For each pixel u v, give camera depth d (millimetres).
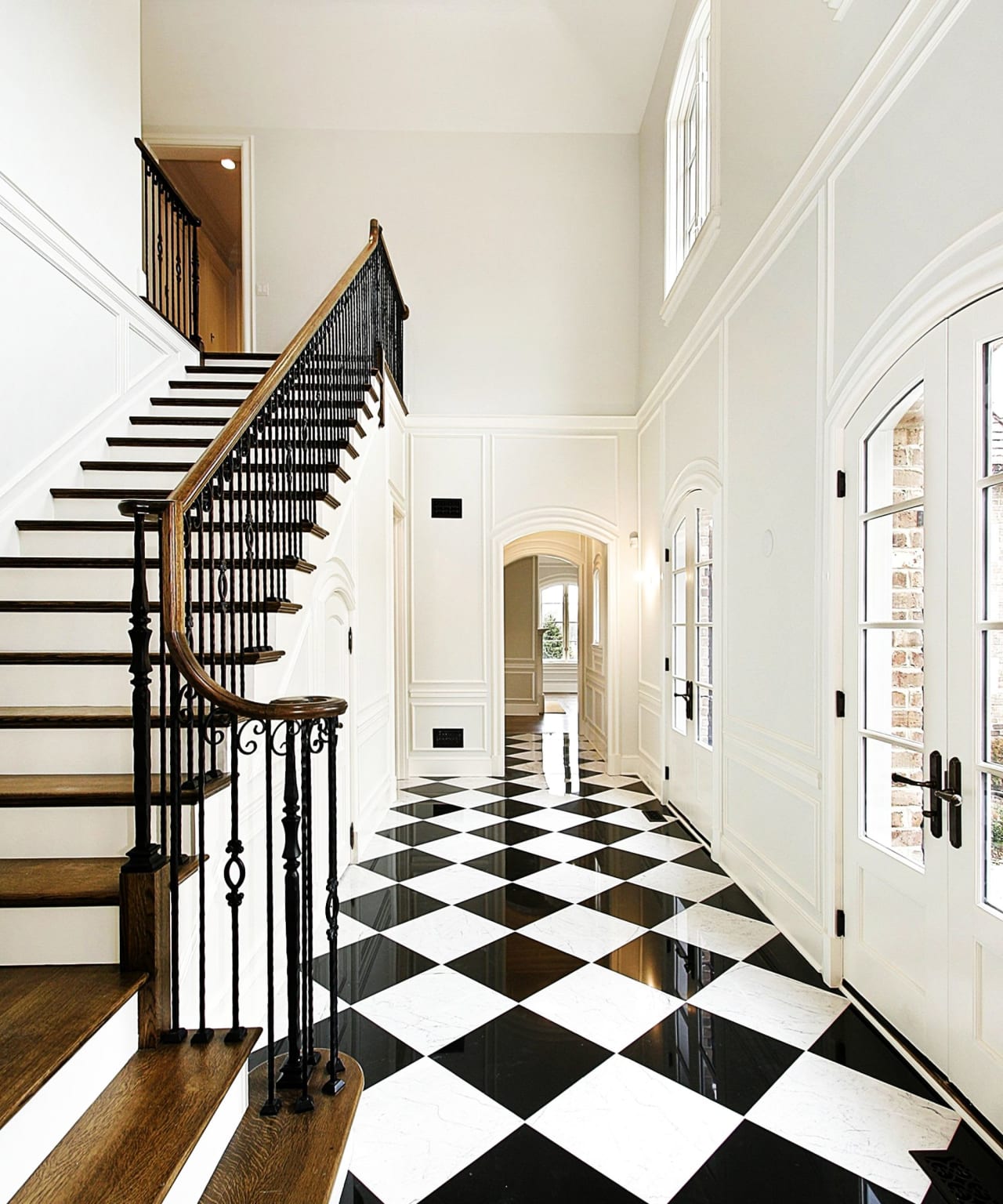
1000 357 1953
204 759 1996
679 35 5250
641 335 6613
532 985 2824
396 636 6547
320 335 3590
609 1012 2625
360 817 4410
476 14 5676
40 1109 1321
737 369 3900
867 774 2648
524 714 11180
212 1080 1565
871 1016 2568
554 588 17031
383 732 5355
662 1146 1941
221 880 2219
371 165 6734
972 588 2039
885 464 2533
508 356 6719
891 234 2381
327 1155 1564
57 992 1615
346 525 4047
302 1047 1800
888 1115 2061
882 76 2396
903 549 2428
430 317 6711
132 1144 1360
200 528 2113
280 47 6027
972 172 1982
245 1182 1482
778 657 3344
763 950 3125
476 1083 2219
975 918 2010
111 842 2100
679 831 4902
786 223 3205
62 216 3559
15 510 3178
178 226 5172
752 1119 2049
